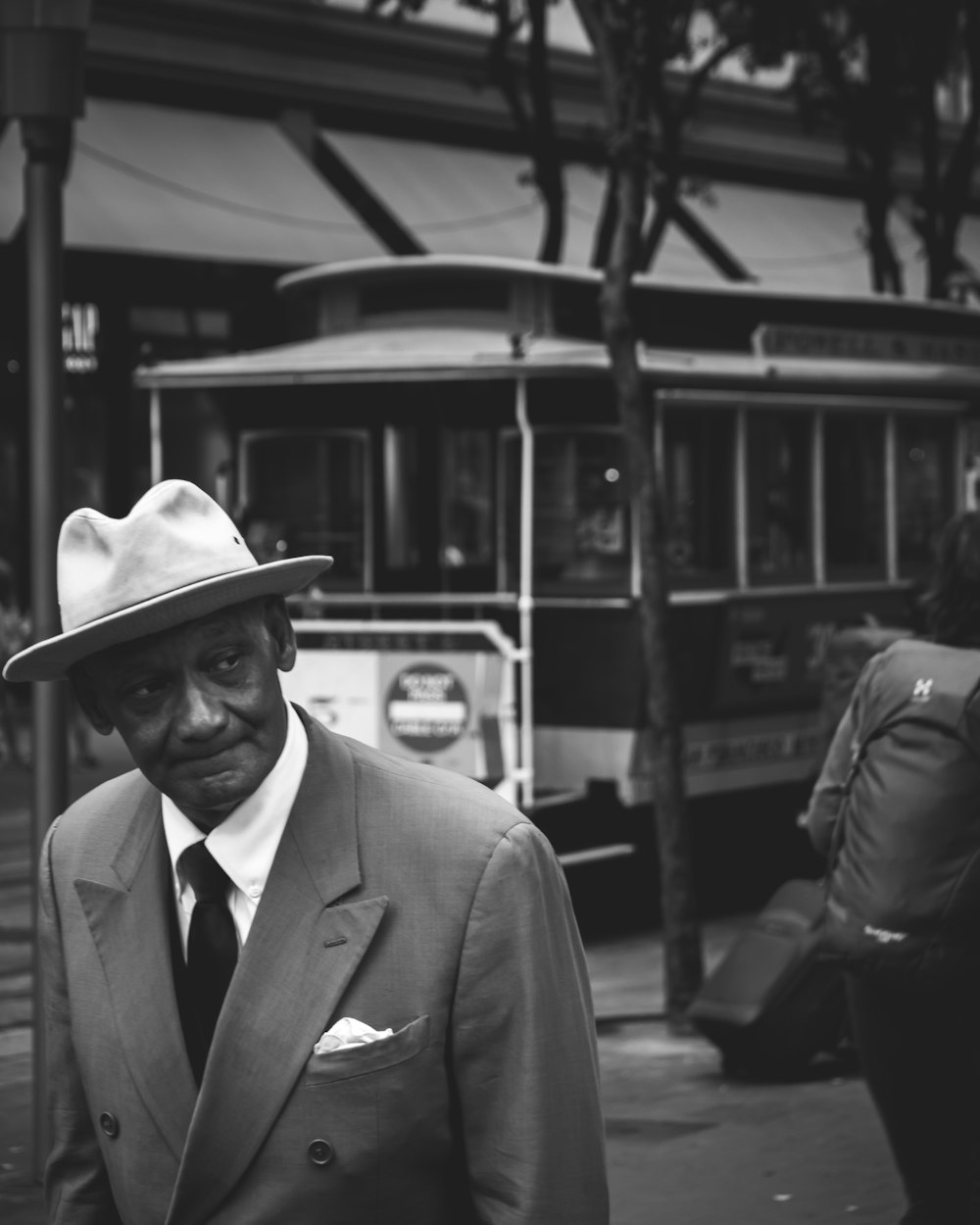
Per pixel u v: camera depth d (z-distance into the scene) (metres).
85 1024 2.38
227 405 11.48
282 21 21.34
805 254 25.58
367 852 2.31
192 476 11.46
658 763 8.63
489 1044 2.27
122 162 19.69
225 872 2.32
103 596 2.24
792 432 11.78
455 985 2.28
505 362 10.37
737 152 25.84
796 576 11.77
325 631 10.57
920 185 28.08
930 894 4.34
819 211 26.86
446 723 10.32
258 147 21.02
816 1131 6.67
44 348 6.09
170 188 19.72
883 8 17.94
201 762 2.27
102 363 20.02
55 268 6.11
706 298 11.77
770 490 11.59
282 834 2.31
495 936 2.27
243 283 20.14
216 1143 2.25
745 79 25.70
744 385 11.35
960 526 4.64
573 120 23.91
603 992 9.52
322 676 10.57
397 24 20.66
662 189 17.39
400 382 11.12
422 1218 2.28
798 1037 7.38
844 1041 7.52
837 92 18.92
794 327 12.08
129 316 20.11
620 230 8.74
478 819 2.32
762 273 24.73
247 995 2.26
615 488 10.73
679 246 24.41
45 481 6.09
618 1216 5.73
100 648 2.25
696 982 8.55
